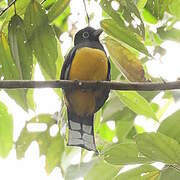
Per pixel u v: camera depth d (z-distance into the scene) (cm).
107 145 1032
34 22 789
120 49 821
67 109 905
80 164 954
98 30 950
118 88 816
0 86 748
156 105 1081
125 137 1055
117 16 796
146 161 691
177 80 774
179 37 991
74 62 914
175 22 1015
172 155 665
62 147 996
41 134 994
